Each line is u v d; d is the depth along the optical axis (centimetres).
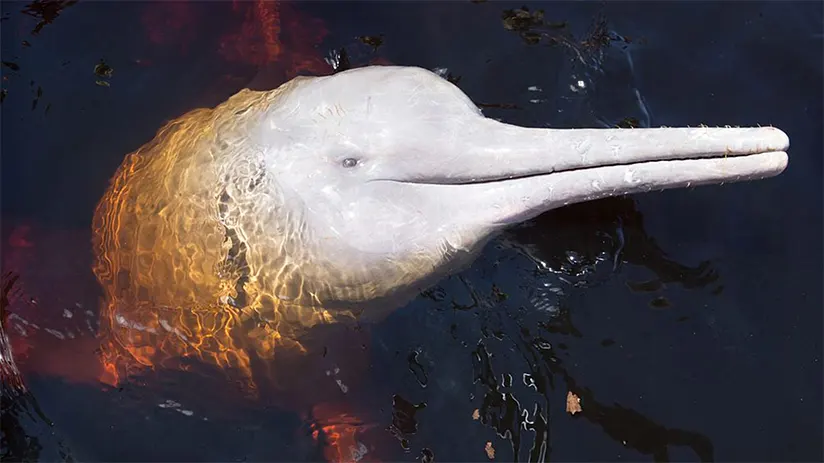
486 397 142
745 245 149
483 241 142
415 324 146
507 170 138
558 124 158
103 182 152
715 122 158
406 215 140
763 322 145
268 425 144
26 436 141
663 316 145
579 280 146
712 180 134
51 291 147
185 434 143
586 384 142
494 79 162
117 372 145
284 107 144
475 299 146
